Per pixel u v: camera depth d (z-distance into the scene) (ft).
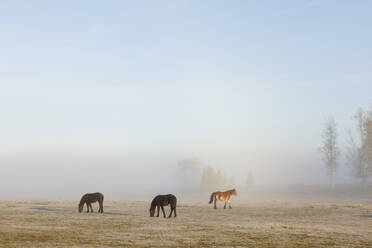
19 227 67.10
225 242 56.03
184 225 75.25
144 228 69.46
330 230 72.54
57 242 52.70
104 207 125.49
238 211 114.32
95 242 53.62
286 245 54.65
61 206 123.95
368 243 58.23
